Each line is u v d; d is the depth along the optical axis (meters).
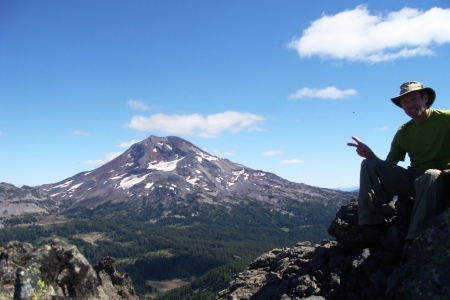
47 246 3.35
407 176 4.13
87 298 3.31
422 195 3.70
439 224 3.45
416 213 3.70
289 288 4.29
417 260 3.45
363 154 4.32
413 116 4.04
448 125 3.95
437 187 3.67
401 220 4.09
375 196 4.11
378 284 3.71
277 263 5.27
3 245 3.30
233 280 5.36
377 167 4.10
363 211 4.12
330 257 4.38
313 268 4.30
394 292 3.55
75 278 3.31
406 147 4.23
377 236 4.14
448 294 3.20
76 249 3.41
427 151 4.08
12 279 3.13
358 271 3.92
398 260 3.87
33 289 3.12
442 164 4.06
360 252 4.12
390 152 4.41
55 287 3.23
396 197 4.33
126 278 4.73
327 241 5.49
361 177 4.16
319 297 3.86
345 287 3.94
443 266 3.30
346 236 4.27
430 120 4.04
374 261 3.89
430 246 3.41
